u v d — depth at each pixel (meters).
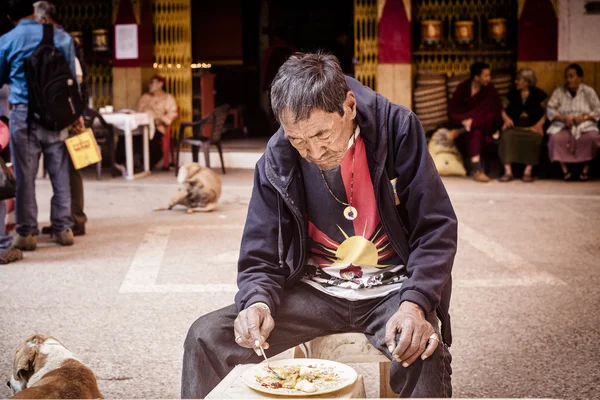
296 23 19.77
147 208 10.41
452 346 5.00
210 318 3.19
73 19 15.72
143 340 5.16
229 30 19.75
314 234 3.35
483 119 12.90
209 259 7.47
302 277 3.44
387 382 3.56
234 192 11.80
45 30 7.63
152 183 12.85
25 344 3.34
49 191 11.95
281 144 3.25
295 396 2.65
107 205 10.66
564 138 12.65
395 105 3.26
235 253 7.73
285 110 2.89
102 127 13.42
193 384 3.07
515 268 7.03
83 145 7.98
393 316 2.93
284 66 2.97
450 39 14.94
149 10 15.20
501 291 6.27
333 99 2.88
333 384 2.74
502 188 12.07
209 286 6.51
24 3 7.62
